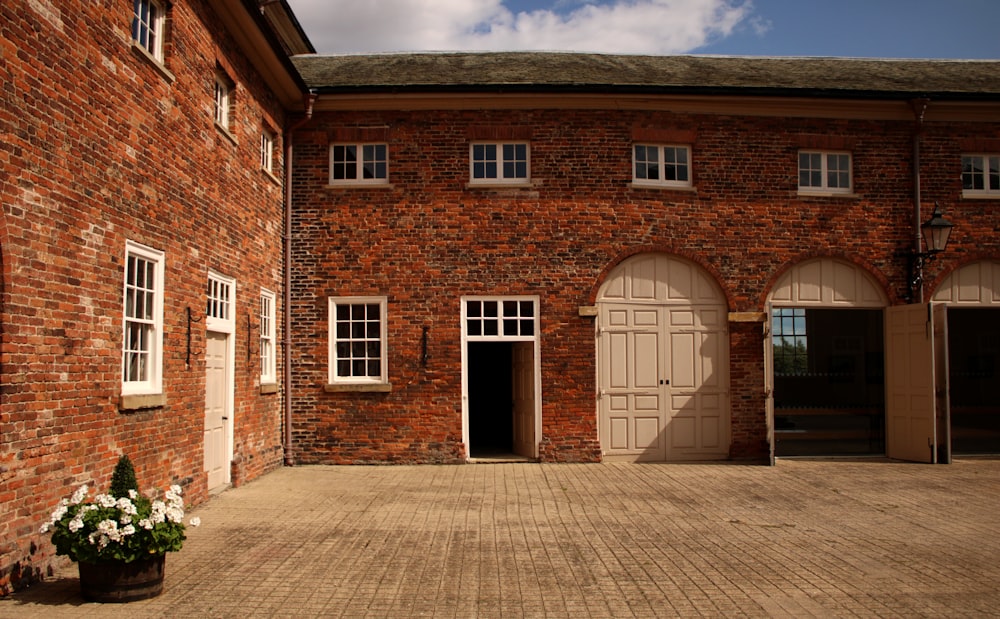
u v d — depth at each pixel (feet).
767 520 29.86
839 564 23.53
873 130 47.42
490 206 45.06
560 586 21.25
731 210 46.16
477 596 20.39
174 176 29.35
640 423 45.29
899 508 32.24
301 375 44.47
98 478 23.59
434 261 44.83
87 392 23.00
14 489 19.75
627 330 45.50
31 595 19.80
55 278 21.48
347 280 44.80
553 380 44.62
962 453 49.06
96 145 23.63
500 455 46.78
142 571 19.83
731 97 45.32
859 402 48.01
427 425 44.14
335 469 42.47
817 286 46.83
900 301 46.96
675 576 22.20
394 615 18.95
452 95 44.55
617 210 45.42
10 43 19.54
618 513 31.07
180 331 29.86
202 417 32.12
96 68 23.66
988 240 47.65
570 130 45.52
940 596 20.39
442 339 44.55
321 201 45.11
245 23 35.27
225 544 25.79
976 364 50.93
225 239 35.14
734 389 45.50
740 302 45.80
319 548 25.30
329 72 48.24
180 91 29.94
